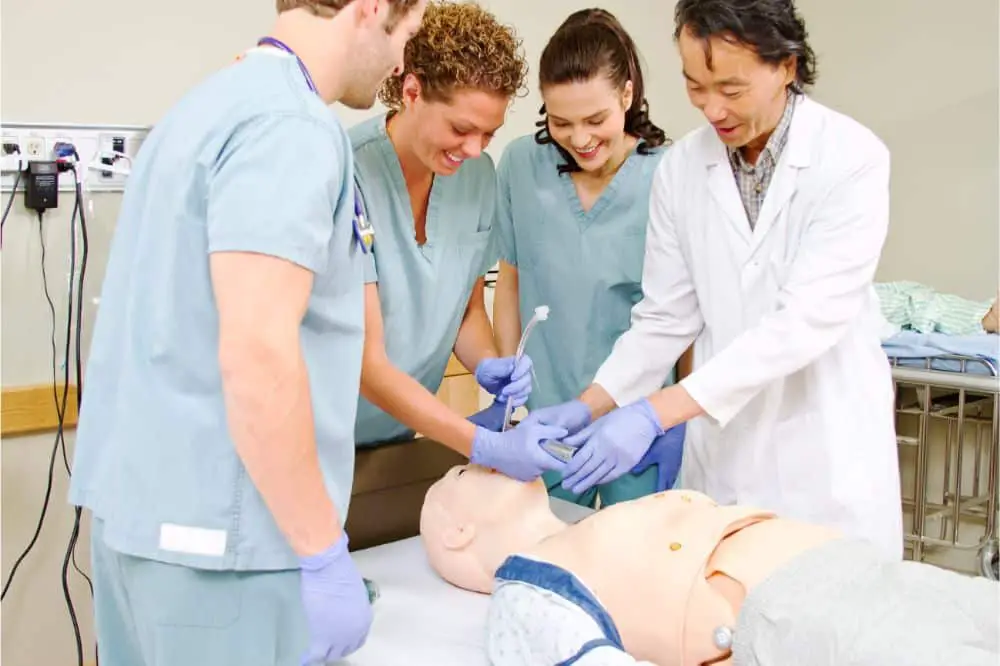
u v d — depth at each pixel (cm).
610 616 125
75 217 220
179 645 110
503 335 215
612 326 205
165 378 108
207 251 105
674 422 156
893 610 112
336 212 112
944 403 303
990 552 252
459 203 173
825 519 162
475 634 140
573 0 310
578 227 200
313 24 113
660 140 198
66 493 229
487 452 156
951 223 342
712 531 129
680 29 141
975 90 331
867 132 155
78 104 218
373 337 156
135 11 222
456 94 141
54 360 223
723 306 167
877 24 351
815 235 154
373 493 176
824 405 161
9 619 227
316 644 111
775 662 114
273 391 99
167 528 107
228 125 105
